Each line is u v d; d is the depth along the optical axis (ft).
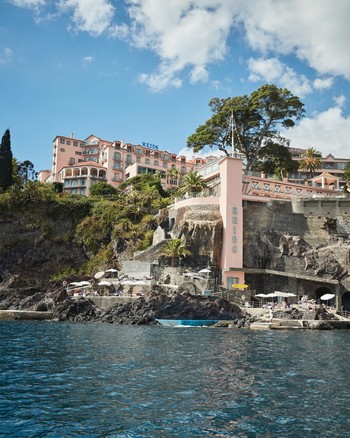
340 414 47.93
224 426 43.42
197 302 179.01
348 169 317.22
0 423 42.63
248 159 302.04
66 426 42.32
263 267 229.45
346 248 225.56
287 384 61.93
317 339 126.21
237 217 228.43
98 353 86.28
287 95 281.33
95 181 424.05
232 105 289.94
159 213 263.29
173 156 470.39
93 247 263.08
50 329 135.13
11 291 219.41
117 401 51.03
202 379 63.77
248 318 173.88
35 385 57.62
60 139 476.95
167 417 45.70
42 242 265.75
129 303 176.55
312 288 217.36
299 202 244.83
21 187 314.76
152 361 78.23
